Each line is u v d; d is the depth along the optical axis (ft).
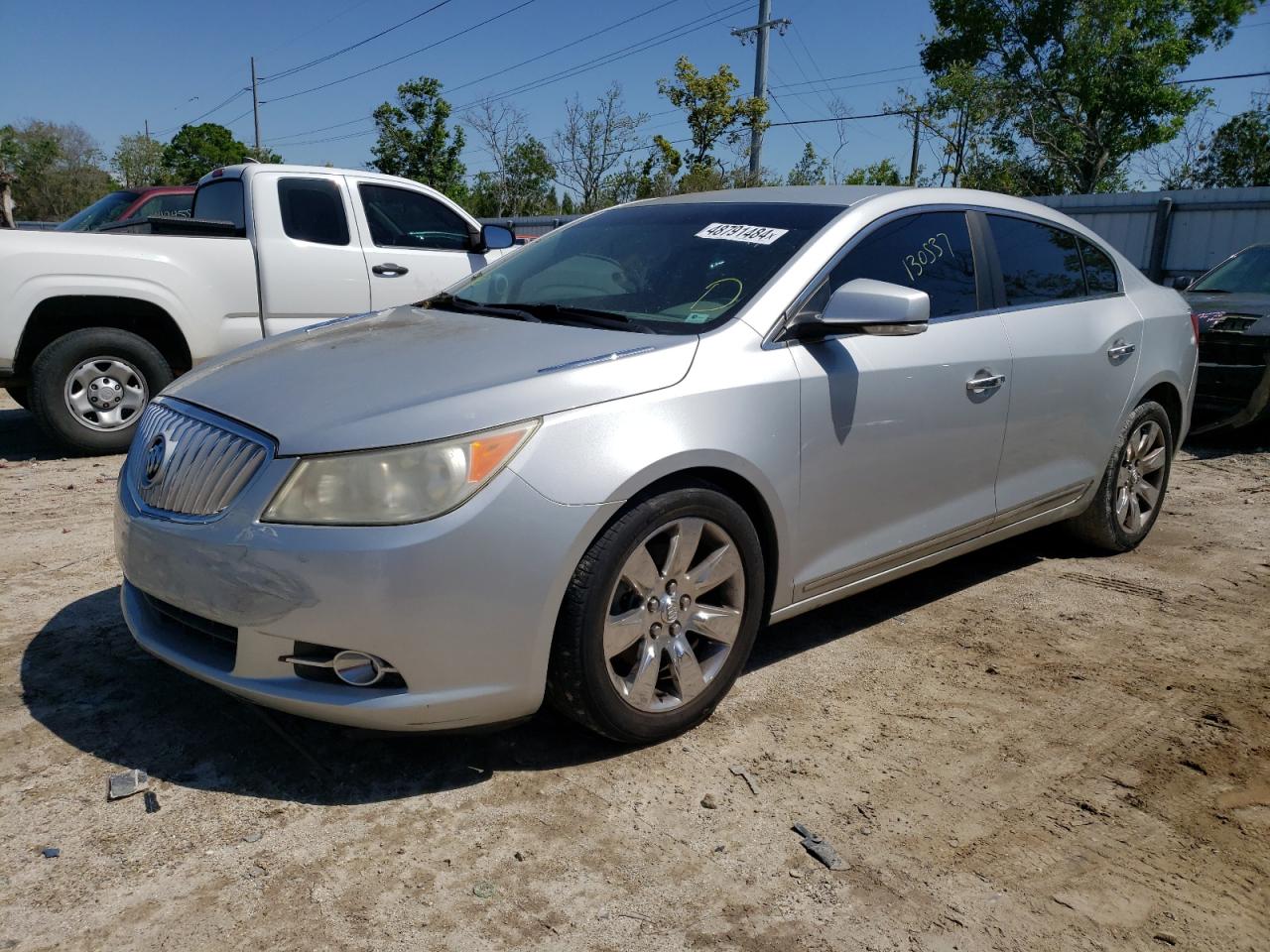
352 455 8.02
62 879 7.50
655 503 8.91
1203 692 11.18
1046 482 13.84
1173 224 59.93
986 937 7.18
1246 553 16.44
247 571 8.05
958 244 12.69
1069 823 8.61
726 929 7.18
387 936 7.00
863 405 10.80
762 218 11.84
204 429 8.93
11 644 11.51
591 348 9.52
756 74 96.53
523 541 8.17
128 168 162.81
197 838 8.03
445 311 12.03
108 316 21.80
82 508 17.38
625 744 9.55
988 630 12.90
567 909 7.34
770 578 10.44
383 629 7.90
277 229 23.22
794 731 10.05
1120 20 99.60
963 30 107.04
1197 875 7.96
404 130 109.09
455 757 9.34
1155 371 15.43
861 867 7.93
